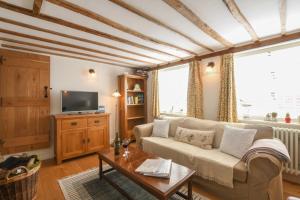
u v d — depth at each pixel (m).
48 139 3.15
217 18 1.93
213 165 1.94
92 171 2.65
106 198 1.94
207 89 3.33
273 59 2.62
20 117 2.88
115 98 4.39
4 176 1.57
